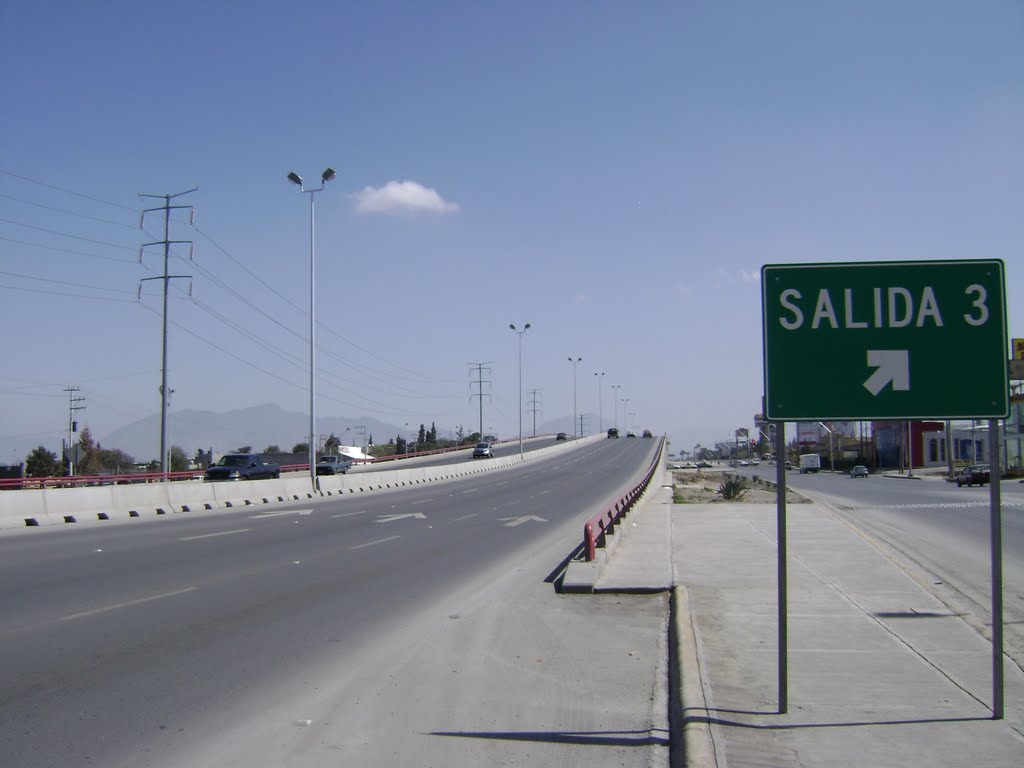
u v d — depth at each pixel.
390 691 7.77
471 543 20.41
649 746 6.38
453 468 63.50
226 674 8.27
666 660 9.02
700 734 6.08
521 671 8.55
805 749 5.80
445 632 10.31
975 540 20.69
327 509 32.47
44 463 82.12
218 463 48.12
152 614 11.15
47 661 8.66
